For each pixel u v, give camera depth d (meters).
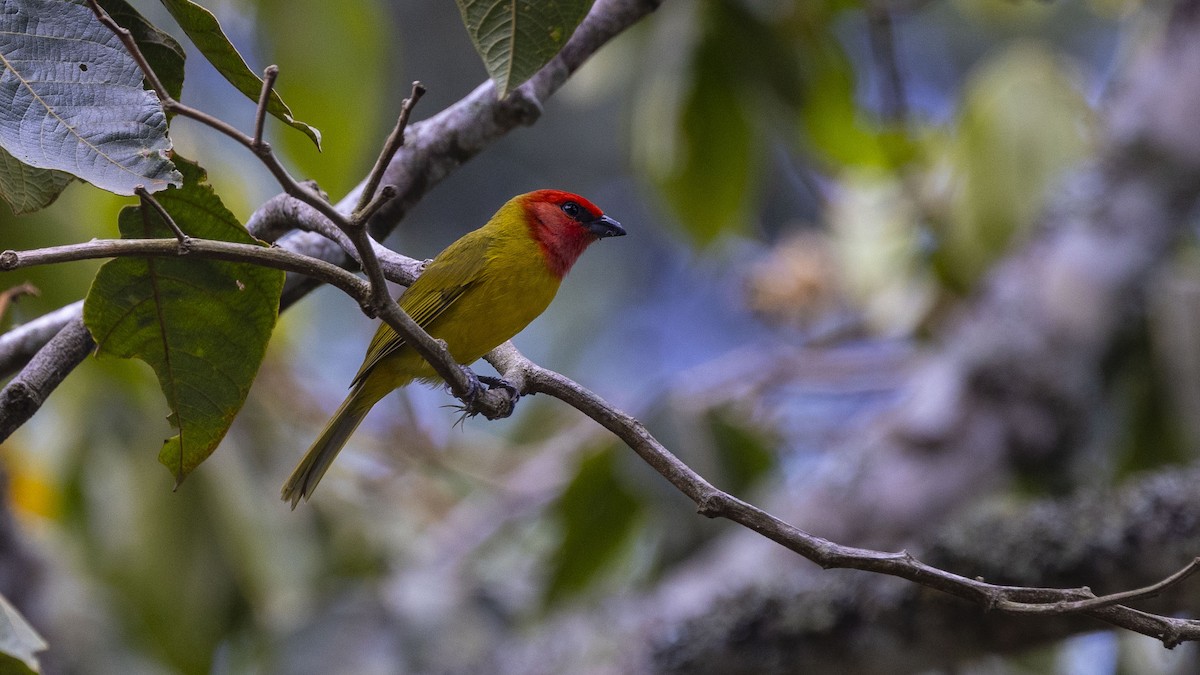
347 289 4.88
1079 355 10.76
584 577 11.12
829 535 10.50
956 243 11.12
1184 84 10.99
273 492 11.59
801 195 19.61
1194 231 12.09
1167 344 10.78
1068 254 10.93
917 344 13.14
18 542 10.31
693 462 10.59
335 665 10.47
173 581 10.62
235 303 5.46
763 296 13.41
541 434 14.52
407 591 11.03
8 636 5.23
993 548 8.54
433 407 14.08
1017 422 10.68
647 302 21.08
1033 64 11.24
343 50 9.25
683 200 11.21
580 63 7.75
